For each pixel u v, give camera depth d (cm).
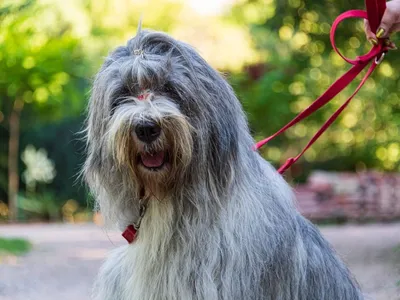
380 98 1742
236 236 441
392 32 529
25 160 2573
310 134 2603
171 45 445
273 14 1309
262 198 453
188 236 445
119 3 1920
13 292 930
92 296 503
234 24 2169
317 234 495
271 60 2094
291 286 452
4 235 1750
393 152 2742
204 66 445
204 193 441
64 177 2612
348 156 2736
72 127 2597
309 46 1327
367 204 2238
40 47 1405
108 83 443
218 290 439
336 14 1208
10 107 2392
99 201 467
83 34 1717
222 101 444
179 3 2083
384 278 937
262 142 529
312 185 2245
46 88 1491
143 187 451
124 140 424
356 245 1387
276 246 445
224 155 441
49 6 1410
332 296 477
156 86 435
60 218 2553
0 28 1275
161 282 451
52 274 1095
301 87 2009
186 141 424
